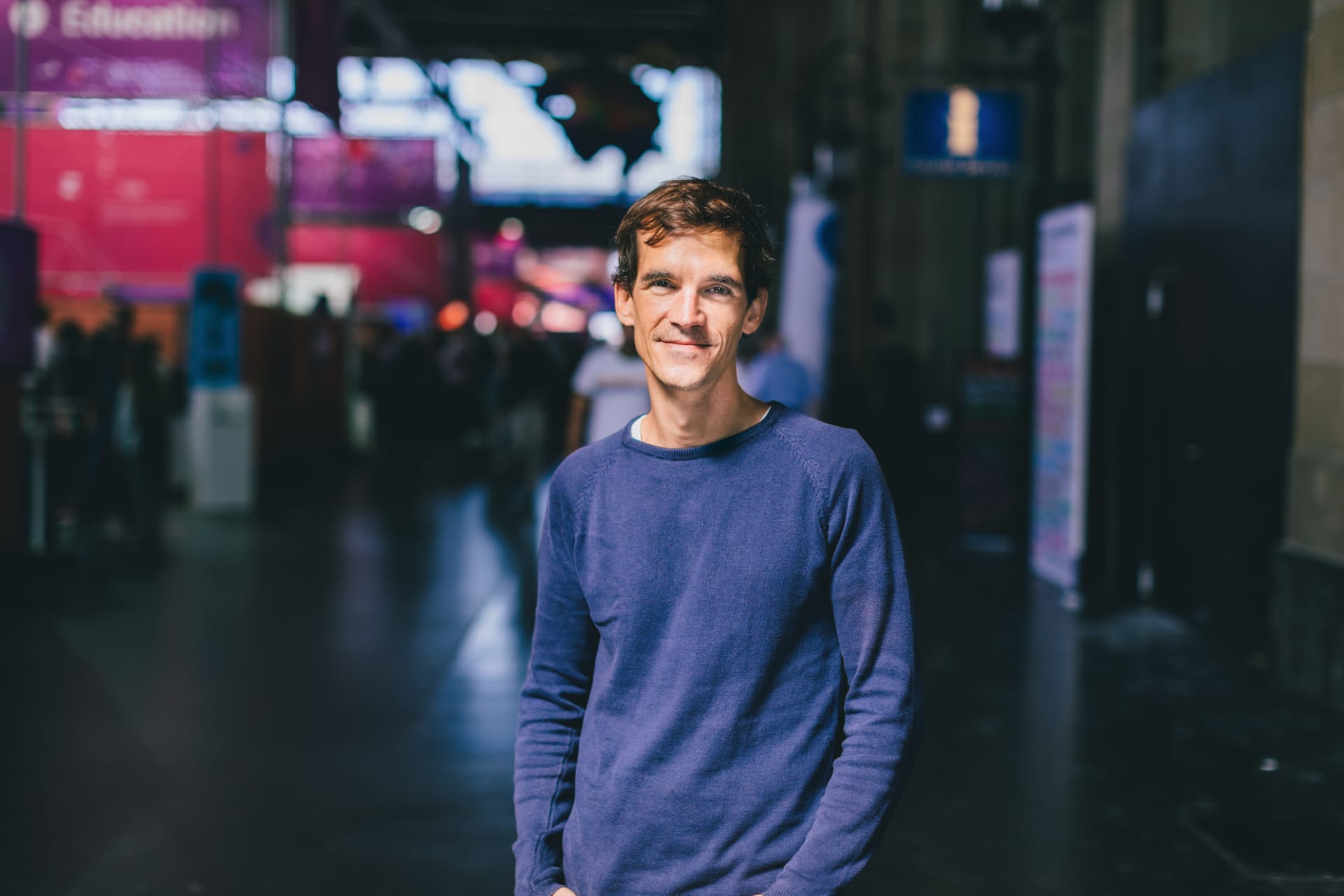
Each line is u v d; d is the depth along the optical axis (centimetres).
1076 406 892
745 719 166
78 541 1109
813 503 166
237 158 2041
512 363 1554
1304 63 647
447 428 2480
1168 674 662
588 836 171
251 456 1348
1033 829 442
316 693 620
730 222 166
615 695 171
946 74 1486
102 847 423
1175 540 810
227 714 582
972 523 1084
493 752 526
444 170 2919
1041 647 725
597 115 1758
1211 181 758
